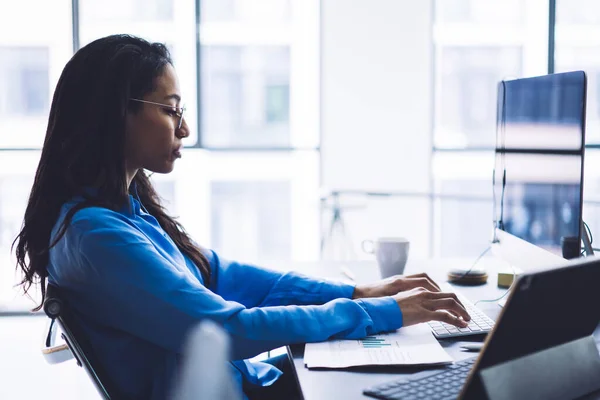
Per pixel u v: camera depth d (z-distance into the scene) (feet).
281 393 4.29
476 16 14.96
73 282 3.50
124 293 3.39
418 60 14.39
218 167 14.89
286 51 18.26
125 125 3.68
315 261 6.84
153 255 3.47
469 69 16.83
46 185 3.67
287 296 4.65
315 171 14.85
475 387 2.52
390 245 5.78
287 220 19.54
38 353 10.44
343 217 14.67
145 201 4.56
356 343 3.68
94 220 3.44
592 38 15.12
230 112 18.51
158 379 3.59
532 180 4.87
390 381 3.04
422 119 14.49
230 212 19.38
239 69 18.43
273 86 18.47
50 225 3.66
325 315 3.74
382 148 14.55
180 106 3.94
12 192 14.57
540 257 4.62
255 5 15.90
